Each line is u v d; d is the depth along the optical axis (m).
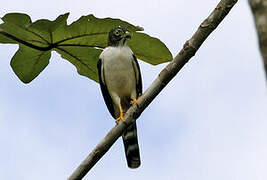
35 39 7.47
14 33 7.27
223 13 5.77
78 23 7.24
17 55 7.98
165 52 7.61
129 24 7.13
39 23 6.82
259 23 2.17
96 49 7.95
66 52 7.99
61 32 7.37
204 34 5.90
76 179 6.85
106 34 7.50
